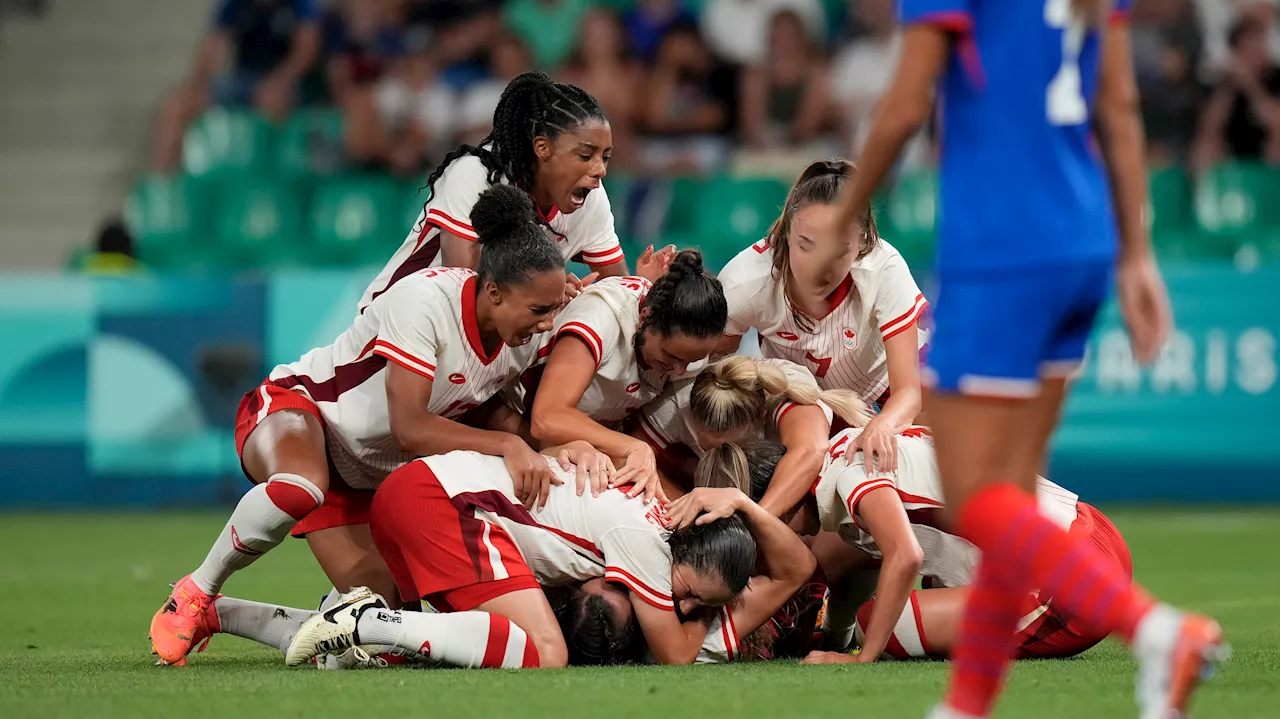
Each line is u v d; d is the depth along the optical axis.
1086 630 11.66
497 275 12.01
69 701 9.77
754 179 34.09
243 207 36.25
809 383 13.02
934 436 7.99
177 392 31.59
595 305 12.94
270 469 12.63
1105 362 31.11
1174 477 31.12
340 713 9.02
